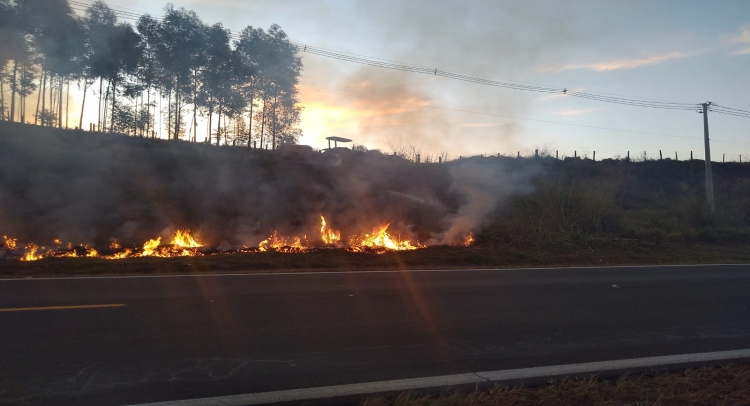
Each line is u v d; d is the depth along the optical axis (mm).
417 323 7086
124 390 4645
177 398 4512
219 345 5918
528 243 16984
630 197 31375
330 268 11734
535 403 4508
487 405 4414
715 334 6945
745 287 10516
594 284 10500
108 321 6684
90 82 22125
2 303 7445
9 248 13984
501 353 5945
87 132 26469
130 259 11594
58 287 8617
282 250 13953
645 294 9586
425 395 4672
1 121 24406
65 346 5715
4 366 5113
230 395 4602
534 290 9688
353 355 5730
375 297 8602
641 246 17469
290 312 7438
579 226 20031
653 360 5785
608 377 5305
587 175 30438
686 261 14977
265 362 5438
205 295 8336
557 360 5738
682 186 34719
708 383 5051
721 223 22484
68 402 4375
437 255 13742
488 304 8375
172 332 6324
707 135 25203
